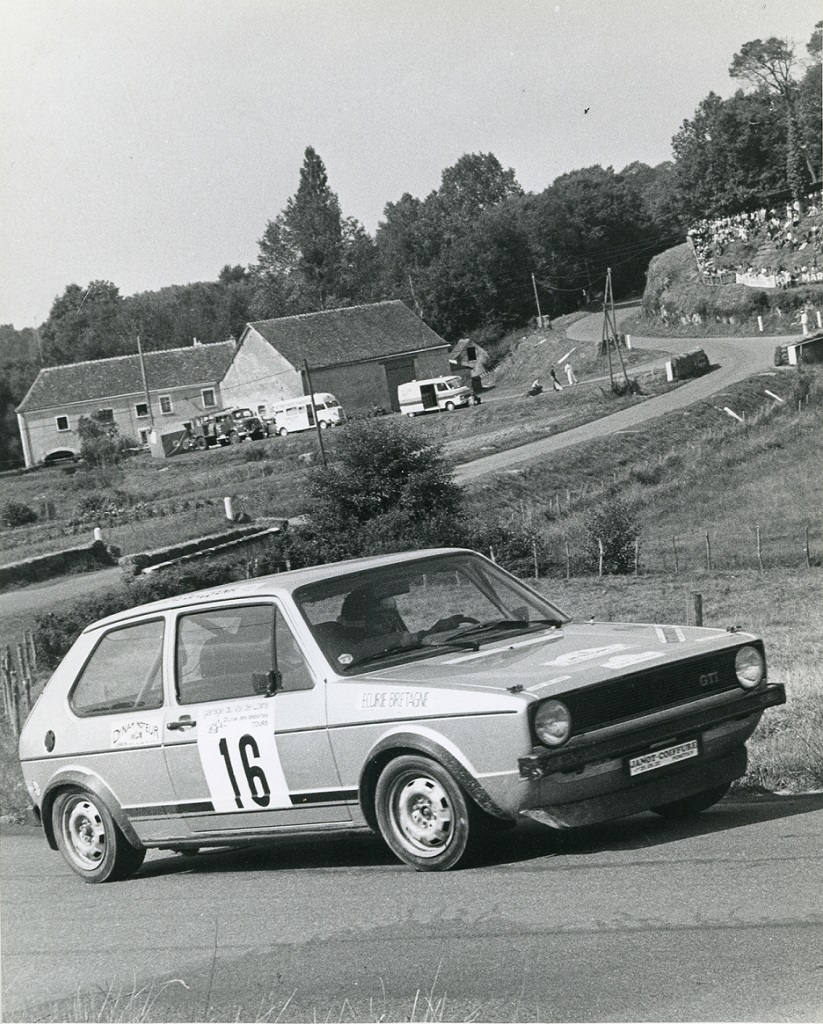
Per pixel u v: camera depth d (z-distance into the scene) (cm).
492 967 967
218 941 1197
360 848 1583
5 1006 1088
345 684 1364
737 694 1355
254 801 1451
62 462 19175
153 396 19738
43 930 1386
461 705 1249
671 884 1130
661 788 1317
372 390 18475
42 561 9806
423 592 1491
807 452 11838
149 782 1557
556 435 13362
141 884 1589
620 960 937
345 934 1136
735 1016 797
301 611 1434
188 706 1515
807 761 1673
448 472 8581
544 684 1247
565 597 7306
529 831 1477
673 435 12512
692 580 7662
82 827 1661
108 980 1129
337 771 1362
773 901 1035
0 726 3809
